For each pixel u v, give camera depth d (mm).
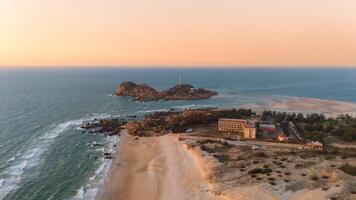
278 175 91812
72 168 107188
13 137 141875
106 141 143125
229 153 117062
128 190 91375
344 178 86062
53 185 92938
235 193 81000
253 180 88938
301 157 110000
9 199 83188
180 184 92625
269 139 135125
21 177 97312
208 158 109625
